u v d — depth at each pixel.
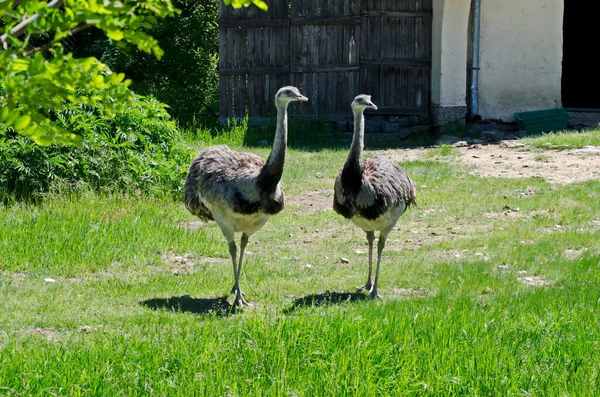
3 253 10.25
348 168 9.20
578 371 6.65
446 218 13.16
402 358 6.71
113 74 3.78
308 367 6.61
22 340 7.62
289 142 20.12
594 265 10.35
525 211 13.48
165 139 14.83
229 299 9.30
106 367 6.43
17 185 13.11
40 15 3.63
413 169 16.45
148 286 9.59
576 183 15.14
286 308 8.88
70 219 11.59
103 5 3.60
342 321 7.46
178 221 12.77
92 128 13.99
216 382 6.25
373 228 9.52
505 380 6.29
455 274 10.08
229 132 20.30
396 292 9.62
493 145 18.92
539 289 9.41
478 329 7.55
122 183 13.71
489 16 21.00
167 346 7.10
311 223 12.85
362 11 21.00
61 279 9.86
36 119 3.63
